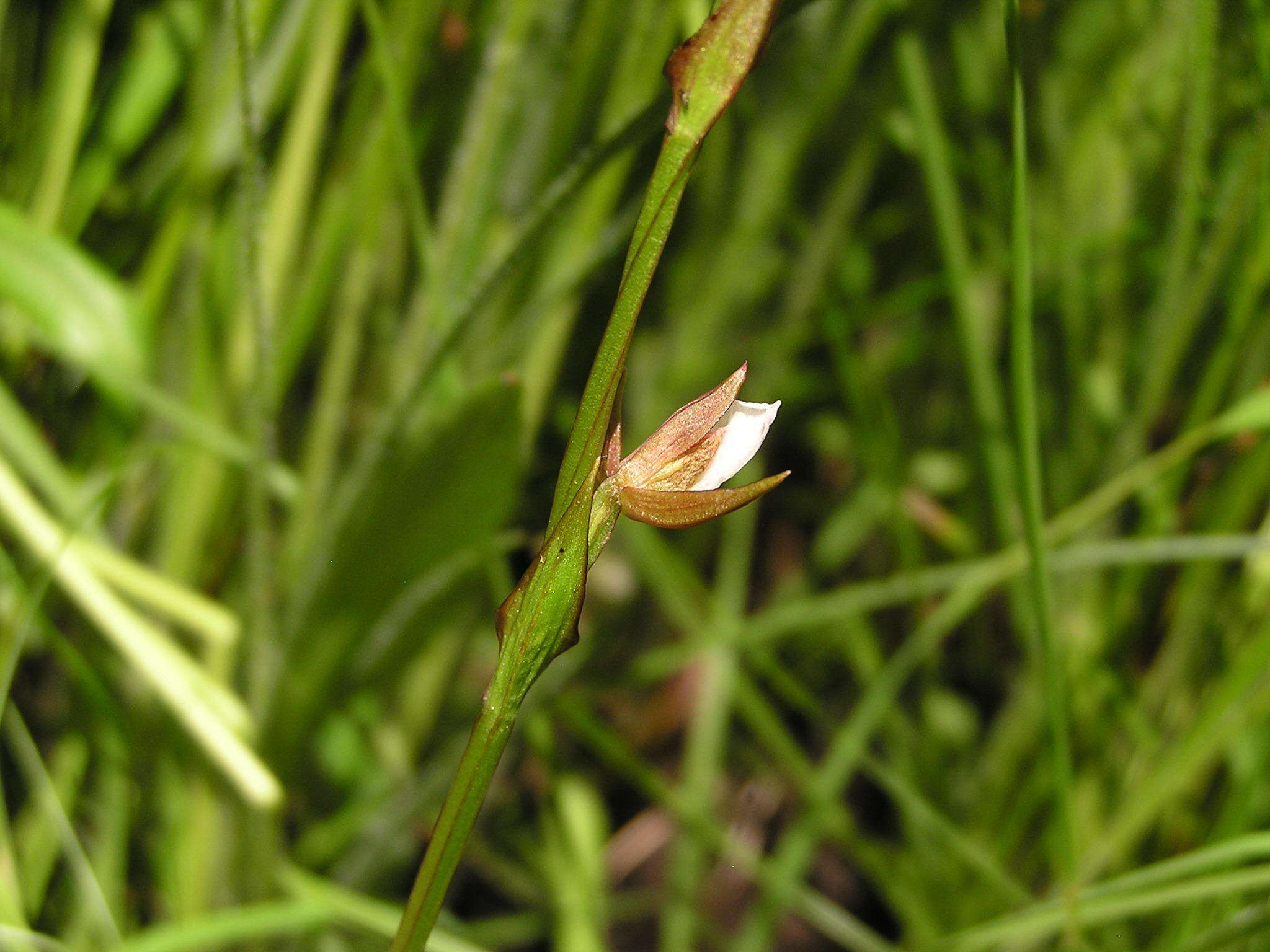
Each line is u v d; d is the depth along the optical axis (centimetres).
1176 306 33
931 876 37
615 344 16
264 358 26
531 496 38
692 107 16
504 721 17
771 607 44
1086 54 38
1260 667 28
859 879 43
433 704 36
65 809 29
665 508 16
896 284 44
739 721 45
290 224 29
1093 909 26
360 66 30
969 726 41
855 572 47
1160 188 37
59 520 31
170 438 31
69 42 28
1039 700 36
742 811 44
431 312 31
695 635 35
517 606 17
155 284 29
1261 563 34
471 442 26
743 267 39
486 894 42
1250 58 32
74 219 30
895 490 39
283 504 34
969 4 37
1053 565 31
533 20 31
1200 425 32
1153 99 36
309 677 29
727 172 39
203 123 29
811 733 45
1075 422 38
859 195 38
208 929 25
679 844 37
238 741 26
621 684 35
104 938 29
